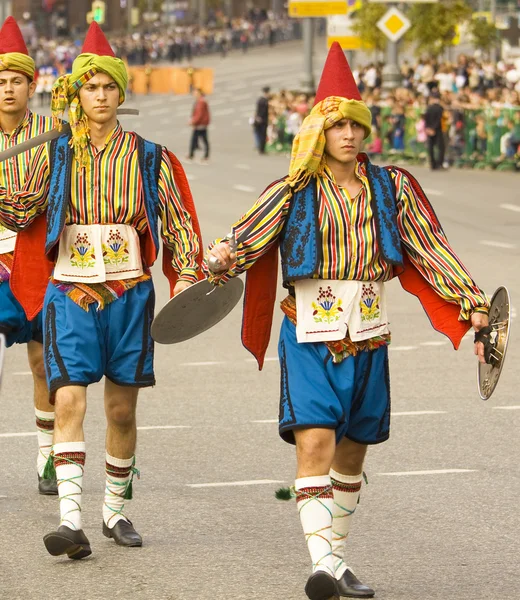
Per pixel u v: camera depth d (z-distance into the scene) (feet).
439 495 33.50
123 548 29.01
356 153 25.50
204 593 25.98
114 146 28.91
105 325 28.55
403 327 59.31
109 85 28.68
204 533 30.22
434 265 25.80
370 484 34.58
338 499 26.45
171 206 29.19
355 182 25.76
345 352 25.26
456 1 204.44
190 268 28.94
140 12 517.14
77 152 28.63
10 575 27.12
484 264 77.41
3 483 34.50
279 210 25.46
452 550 29.01
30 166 29.76
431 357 52.75
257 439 39.47
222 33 407.85
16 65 33.27
